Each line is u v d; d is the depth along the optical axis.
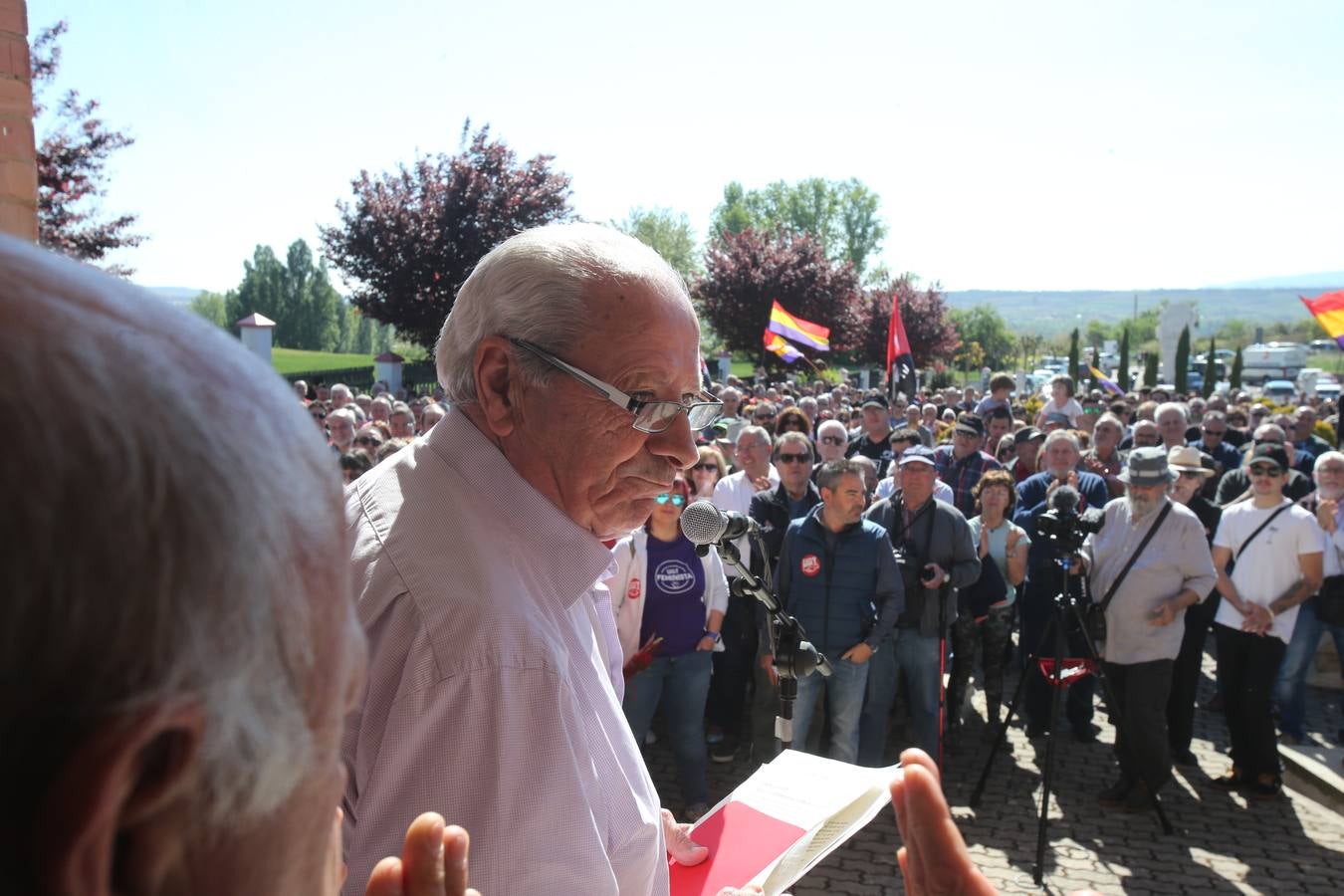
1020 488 6.45
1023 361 70.88
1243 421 11.66
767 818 1.54
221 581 0.37
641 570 4.43
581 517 1.40
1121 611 4.76
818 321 34.50
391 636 1.12
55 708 0.33
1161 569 4.68
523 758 1.08
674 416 1.38
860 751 5.00
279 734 0.40
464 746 1.07
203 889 0.40
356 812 1.09
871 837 4.78
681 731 4.62
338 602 0.46
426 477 1.29
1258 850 4.62
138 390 0.36
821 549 4.71
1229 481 6.91
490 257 1.43
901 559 4.84
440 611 1.11
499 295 1.38
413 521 1.21
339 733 0.47
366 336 64.62
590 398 1.34
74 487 0.33
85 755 0.33
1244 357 51.53
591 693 1.29
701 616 4.57
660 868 1.32
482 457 1.33
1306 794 5.24
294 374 27.69
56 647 0.33
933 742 5.05
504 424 1.37
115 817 0.35
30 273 0.37
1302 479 7.13
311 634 0.43
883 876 4.43
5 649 0.32
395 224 23.69
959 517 5.08
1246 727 5.18
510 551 1.23
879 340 40.69
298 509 0.42
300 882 0.45
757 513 5.62
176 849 0.38
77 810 0.33
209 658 0.36
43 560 0.32
